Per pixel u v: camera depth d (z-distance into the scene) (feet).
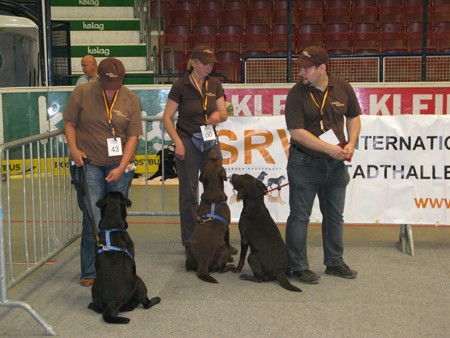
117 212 13.33
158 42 40.81
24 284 15.34
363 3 43.75
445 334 12.11
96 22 41.96
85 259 15.12
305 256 15.25
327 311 13.30
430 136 17.37
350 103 14.84
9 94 28.81
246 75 31.01
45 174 15.75
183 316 13.10
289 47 29.45
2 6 33.73
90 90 14.33
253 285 14.96
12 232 20.12
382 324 12.60
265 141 17.84
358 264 16.61
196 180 16.72
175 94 16.31
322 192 15.33
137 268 16.43
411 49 37.86
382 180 17.60
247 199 15.10
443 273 15.80
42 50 29.76
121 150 14.38
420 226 20.66
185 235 16.90
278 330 12.35
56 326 12.70
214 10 42.83
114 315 12.55
